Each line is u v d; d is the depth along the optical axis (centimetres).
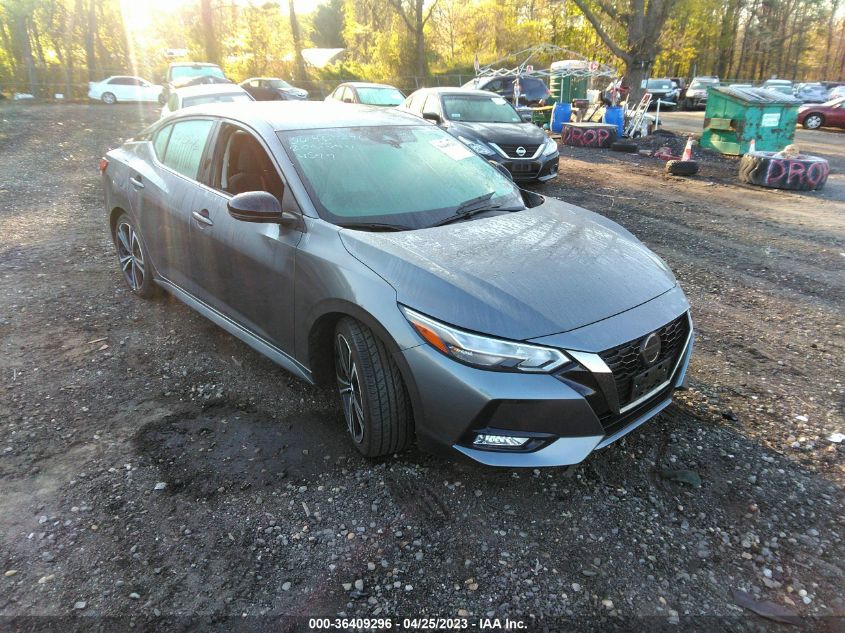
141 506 261
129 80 3131
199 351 403
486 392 236
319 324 294
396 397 268
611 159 1330
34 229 681
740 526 254
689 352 298
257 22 3738
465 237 299
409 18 3691
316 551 239
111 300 486
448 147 393
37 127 1706
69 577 224
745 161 1052
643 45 1908
